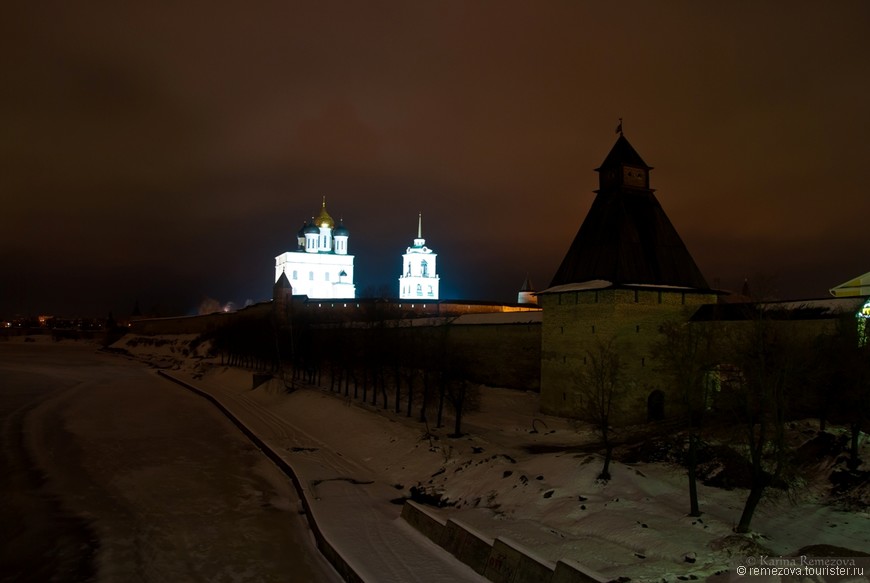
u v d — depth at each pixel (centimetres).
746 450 1967
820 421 2212
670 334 2269
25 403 4878
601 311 3128
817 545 1389
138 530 1978
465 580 1471
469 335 4647
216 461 2953
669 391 3094
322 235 11394
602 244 3309
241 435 3662
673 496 1869
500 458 2334
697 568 1311
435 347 4162
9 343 16775
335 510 2073
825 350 2119
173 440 3456
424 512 1878
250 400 5000
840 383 2066
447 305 8050
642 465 2170
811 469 1950
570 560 1342
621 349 3053
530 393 4047
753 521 1645
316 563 1717
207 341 9381
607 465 2025
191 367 7831
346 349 4712
